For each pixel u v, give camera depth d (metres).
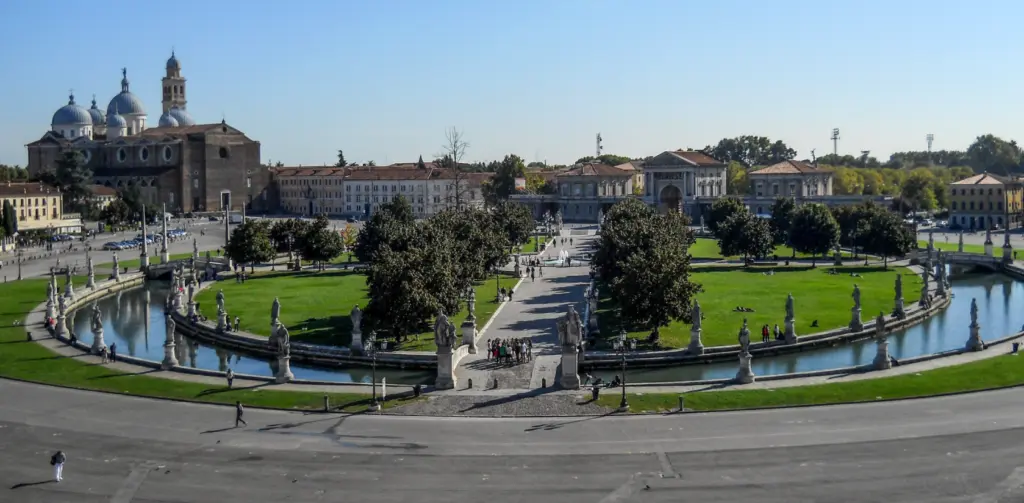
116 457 69.81
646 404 83.06
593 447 71.31
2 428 77.12
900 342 118.50
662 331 120.56
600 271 157.50
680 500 60.47
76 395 88.19
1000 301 154.25
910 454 68.19
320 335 121.88
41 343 116.25
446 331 90.25
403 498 61.47
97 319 112.44
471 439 73.69
